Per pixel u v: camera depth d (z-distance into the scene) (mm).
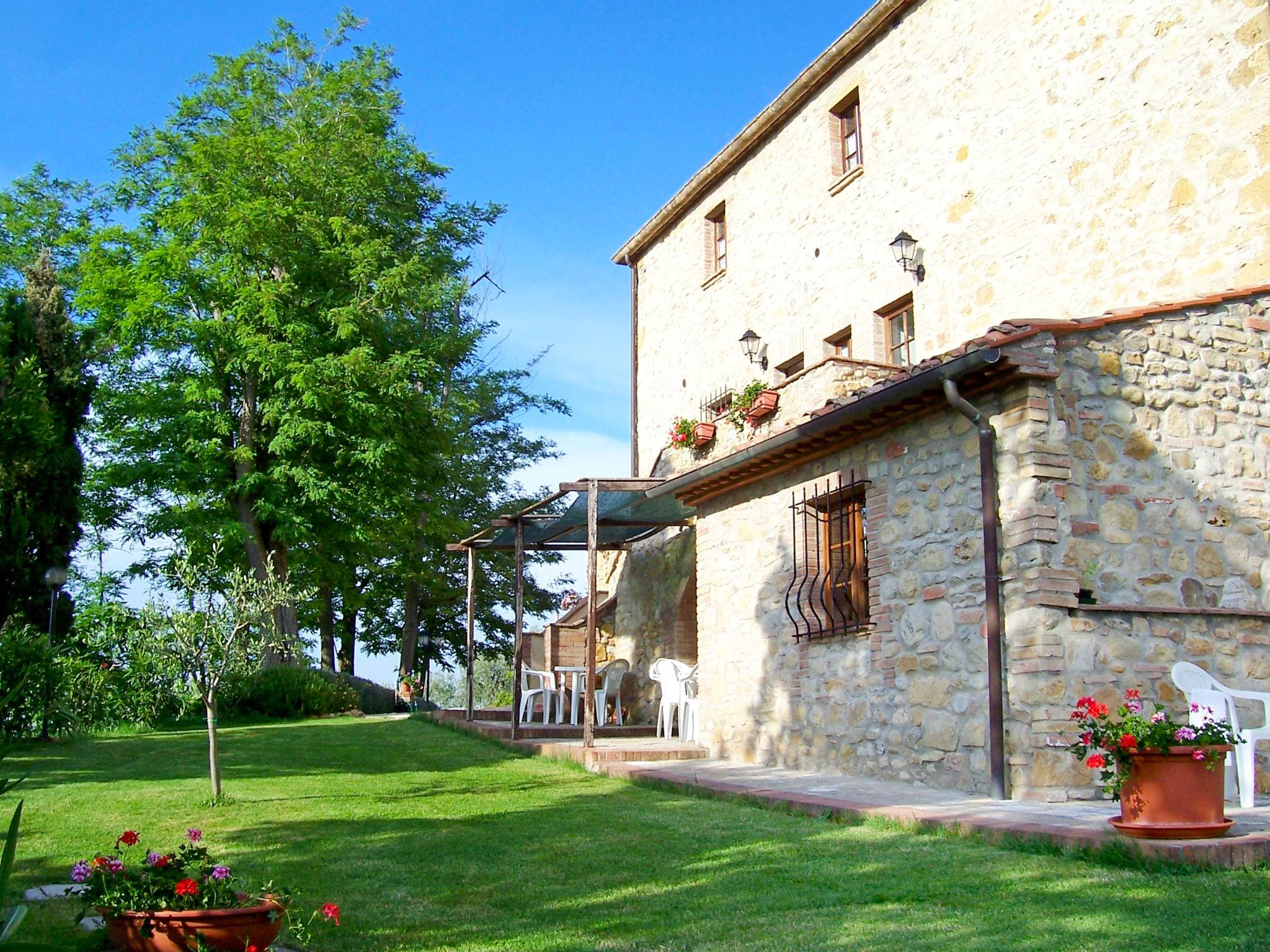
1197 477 8672
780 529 11469
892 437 9781
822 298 15625
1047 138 12070
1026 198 12266
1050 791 7703
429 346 22844
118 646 9031
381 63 24453
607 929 4883
